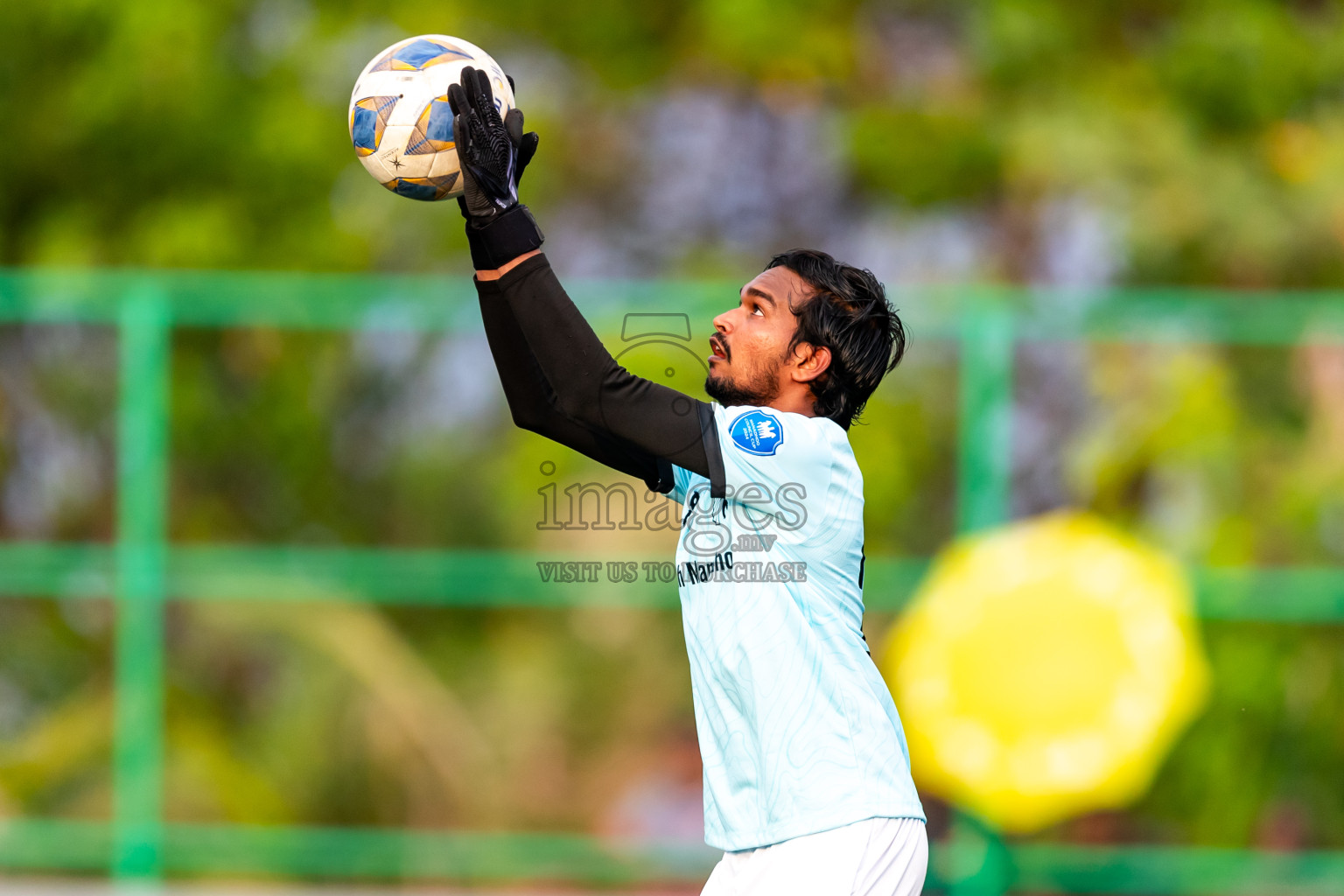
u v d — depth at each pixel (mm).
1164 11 36062
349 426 29250
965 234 36312
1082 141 33812
